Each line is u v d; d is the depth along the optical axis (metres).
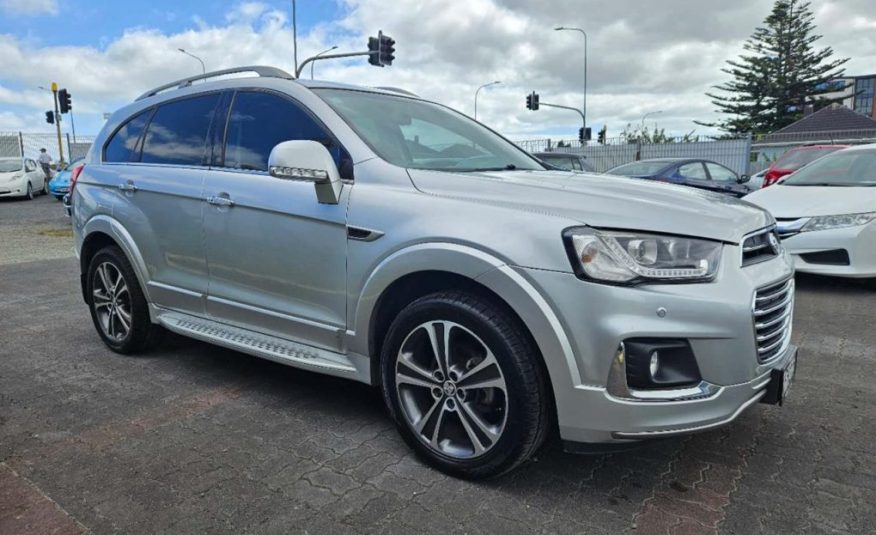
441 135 3.66
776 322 2.65
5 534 2.34
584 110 33.81
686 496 2.62
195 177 3.75
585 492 2.64
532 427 2.50
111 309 4.50
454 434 2.79
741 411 2.46
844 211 6.21
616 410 2.34
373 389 3.85
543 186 2.74
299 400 3.66
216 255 3.62
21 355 4.51
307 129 3.34
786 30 53.75
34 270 8.34
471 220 2.61
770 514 2.48
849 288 6.59
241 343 3.50
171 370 4.18
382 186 2.95
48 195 23.67
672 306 2.32
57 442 3.10
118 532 2.36
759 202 6.89
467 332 2.62
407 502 2.56
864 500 2.58
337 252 3.02
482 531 2.37
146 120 4.32
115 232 4.23
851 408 3.52
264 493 2.63
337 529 2.38
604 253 2.35
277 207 3.25
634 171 12.88
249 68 3.85
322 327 3.14
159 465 2.87
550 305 2.39
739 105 55.34
